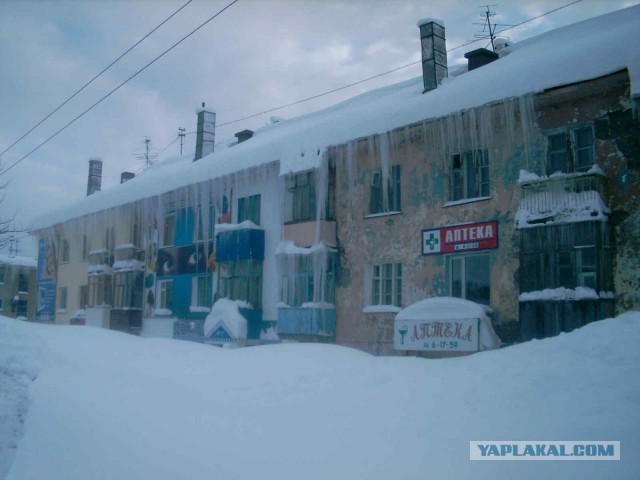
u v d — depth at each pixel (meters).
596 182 11.53
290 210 18.48
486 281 13.93
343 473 5.63
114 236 28.95
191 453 6.32
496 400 7.30
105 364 11.48
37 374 9.26
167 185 23.69
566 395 6.90
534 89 12.13
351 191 17.05
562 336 8.88
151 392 9.08
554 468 5.32
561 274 11.78
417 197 15.38
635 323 8.27
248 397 9.19
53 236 34.50
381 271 16.19
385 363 10.41
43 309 35.16
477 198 14.06
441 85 16.58
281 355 11.88
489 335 12.98
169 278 24.28
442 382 8.48
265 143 19.91
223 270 20.80
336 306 17.03
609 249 11.43
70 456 6.20
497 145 13.68
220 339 19.64
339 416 7.66
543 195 12.12
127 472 5.83
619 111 11.70
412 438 6.49
